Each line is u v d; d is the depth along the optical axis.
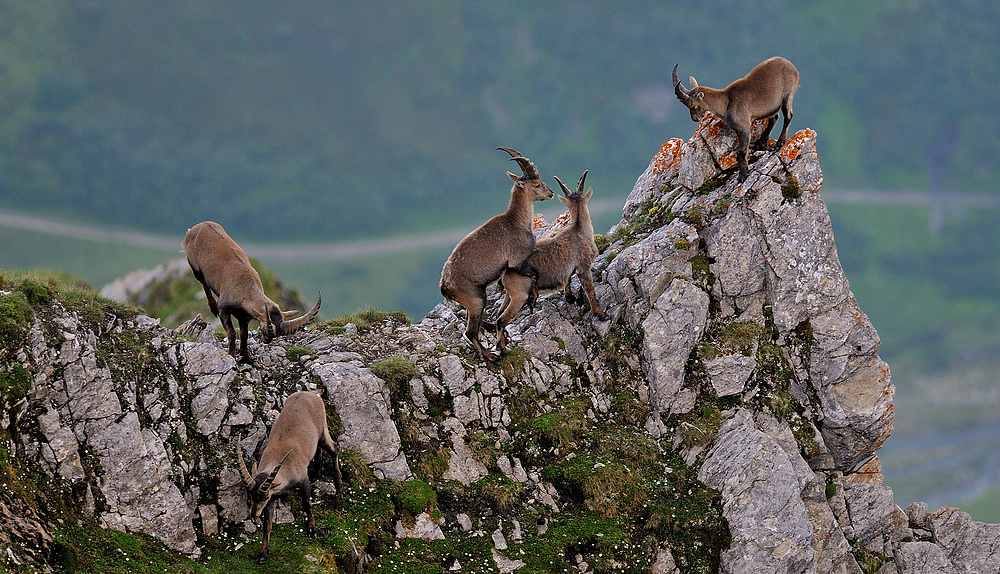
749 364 54.41
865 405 54.53
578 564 46.00
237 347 49.84
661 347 54.31
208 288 49.75
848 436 54.72
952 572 54.59
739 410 53.31
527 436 51.12
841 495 54.75
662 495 49.56
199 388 44.78
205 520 41.84
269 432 44.88
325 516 43.56
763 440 49.28
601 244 62.66
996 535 58.19
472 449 49.47
